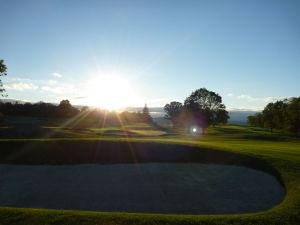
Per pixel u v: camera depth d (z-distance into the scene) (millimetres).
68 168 23578
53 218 11938
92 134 55906
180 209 16344
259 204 16297
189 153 25875
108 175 21828
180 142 29094
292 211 12852
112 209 16578
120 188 19469
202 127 83438
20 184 20609
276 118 91688
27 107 133375
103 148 27453
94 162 24984
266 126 96812
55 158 26000
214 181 20062
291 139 60031
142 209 16469
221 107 84500
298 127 80375
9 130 46219
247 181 19375
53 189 19609
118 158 25469
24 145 28484
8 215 12203
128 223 11586
